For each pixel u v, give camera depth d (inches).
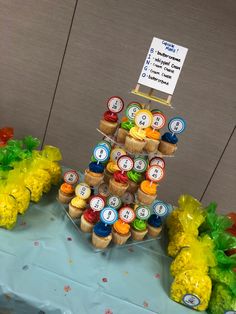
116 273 41.3
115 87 76.9
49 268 38.4
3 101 81.7
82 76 76.7
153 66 42.8
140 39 71.7
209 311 40.0
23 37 74.3
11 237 41.0
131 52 73.1
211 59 71.9
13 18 72.6
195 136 79.2
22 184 45.3
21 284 35.1
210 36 70.1
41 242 41.8
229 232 49.1
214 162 81.9
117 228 44.5
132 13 69.7
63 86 78.3
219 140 79.3
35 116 82.9
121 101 45.1
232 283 38.9
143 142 42.1
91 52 74.0
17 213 43.7
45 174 49.1
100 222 43.5
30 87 79.5
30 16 72.1
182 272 40.3
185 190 86.0
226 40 70.1
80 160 86.4
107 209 42.5
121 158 42.4
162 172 43.4
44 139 85.4
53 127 83.5
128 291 39.2
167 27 70.2
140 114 41.8
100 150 44.3
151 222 49.4
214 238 44.7
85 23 71.5
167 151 46.1
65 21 71.8
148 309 37.6
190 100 75.8
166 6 68.5
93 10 70.2
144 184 44.6
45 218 46.3
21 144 52.6
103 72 75.7
